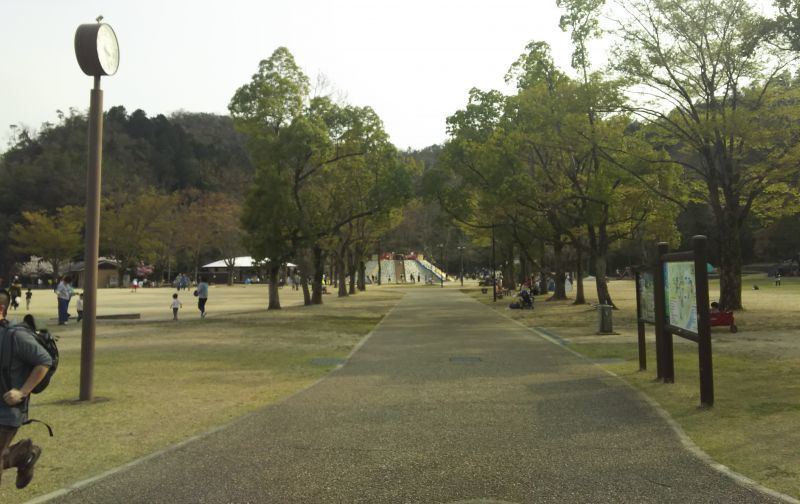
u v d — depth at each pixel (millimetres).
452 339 16844
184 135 128500
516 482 4777
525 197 27031
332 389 9141
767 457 5387
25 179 95000
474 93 32188
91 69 8688
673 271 9094
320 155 30531
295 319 24688
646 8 21562
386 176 31453
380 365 11867
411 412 7441
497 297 42531
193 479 4898
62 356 13484
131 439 6277
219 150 131750
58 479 4977
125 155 108812
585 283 77688
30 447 4254
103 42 8688
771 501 4305
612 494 4484
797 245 70438
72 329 20641
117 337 17797
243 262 97000
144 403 8211
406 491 4590
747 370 10477
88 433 6527
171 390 9234
